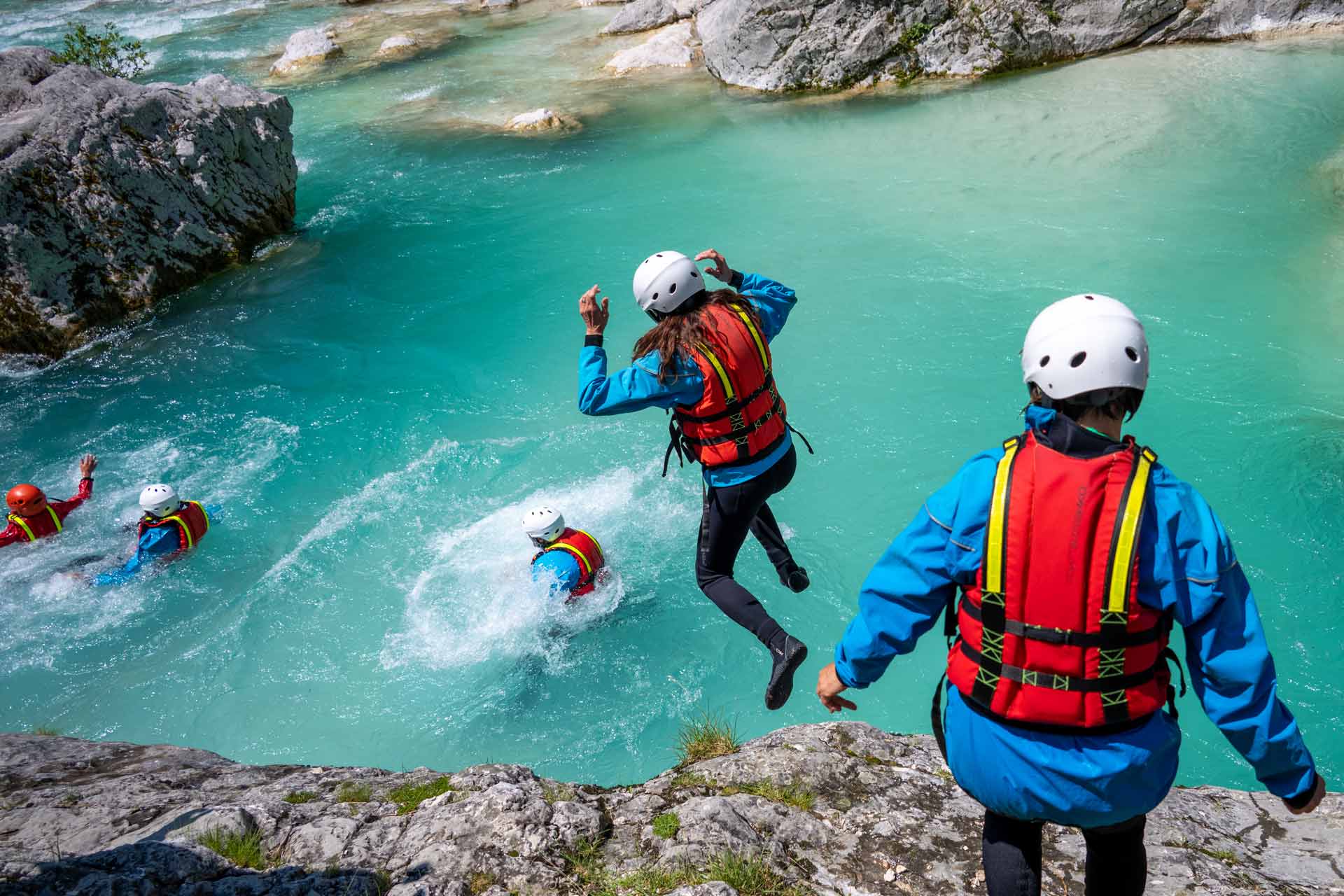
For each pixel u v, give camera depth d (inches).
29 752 175.0
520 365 394.6
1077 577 68.4
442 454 349.1
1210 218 429.7
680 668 253.9
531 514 271.6
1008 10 634.2
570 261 462.6
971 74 644.1
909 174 510.0
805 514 302.7
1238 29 633.6
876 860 126.3
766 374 131.6
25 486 317.7
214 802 143.2
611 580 276.7
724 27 671.1
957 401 343.3
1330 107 518.6
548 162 578.6
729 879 119.6
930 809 136.8
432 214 526.0
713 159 559.8
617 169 560.4
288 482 341.4
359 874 122.6
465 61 824.3
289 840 130.0
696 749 165.2
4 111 458.9
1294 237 409.1
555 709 246.1
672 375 127.1
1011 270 409.7
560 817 131.5
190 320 445.7
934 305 393.1
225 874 123.9
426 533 312.8
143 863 124.3
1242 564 264.5
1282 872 126.6
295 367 406.0
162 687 264.2
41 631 283.0
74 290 435.8
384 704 252.5
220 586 297.4
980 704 74.1
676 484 322.3
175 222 468.1
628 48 809.5
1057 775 72.1
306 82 797.9
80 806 142.3
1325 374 330.3
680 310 130.0
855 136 569.0
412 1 1096.8
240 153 502.0
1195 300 375.6
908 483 311.4
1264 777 70.6
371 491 333.4
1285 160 470.6
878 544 289.6
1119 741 70.9
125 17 1117.1
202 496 335.3
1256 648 66.5
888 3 638.5
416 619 278.2
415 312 436.8
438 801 137.6
